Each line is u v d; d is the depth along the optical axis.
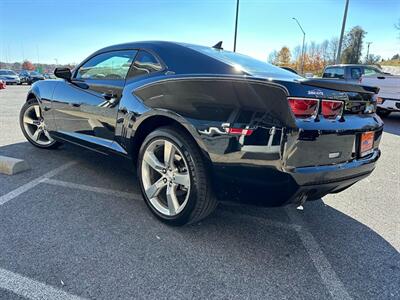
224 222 2.85
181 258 2.29
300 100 2.08
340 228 2.84
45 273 2.05
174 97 2.54
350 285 2.10
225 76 2.33
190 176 2.46
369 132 2.54
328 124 2.20
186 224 2.63
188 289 1.99
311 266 2.28
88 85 3.47
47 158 4.25
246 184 2.25
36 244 2.34
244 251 2.42
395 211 3.21
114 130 3.12
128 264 2.19
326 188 2.31
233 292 1.99
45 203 2.99
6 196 3.09
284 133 2.07
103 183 3.52
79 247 2.34
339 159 2.33
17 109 9.40
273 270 2.22
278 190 2.15
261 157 2.15
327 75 11.55
